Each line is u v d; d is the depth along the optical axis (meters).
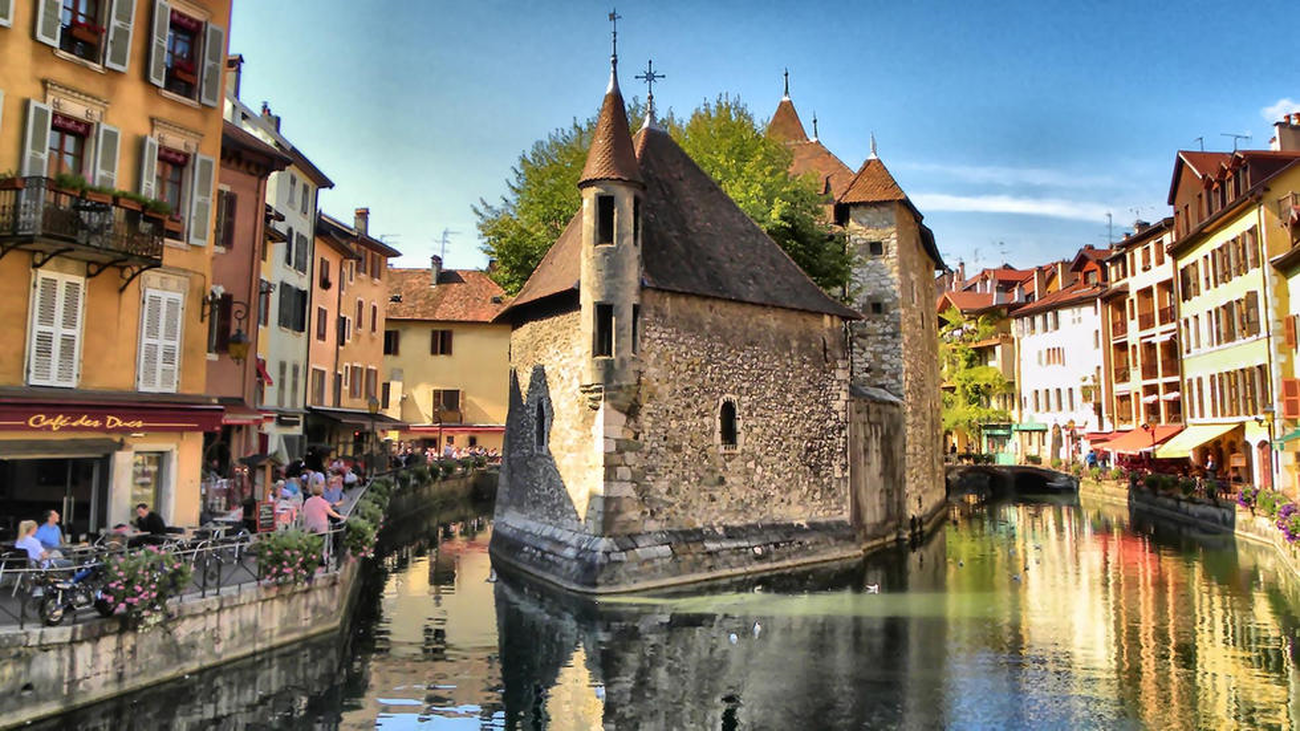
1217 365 36.31
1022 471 51.44
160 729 10.81
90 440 14.91
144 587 11.21
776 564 22.45
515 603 18.73
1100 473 45.75
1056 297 60.28
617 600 18.75
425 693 12.78
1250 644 15.56
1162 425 43.38
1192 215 39.28
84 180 14.53
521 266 34.06
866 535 26.64
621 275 20.16
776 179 31.19
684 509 21.12
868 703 12.48
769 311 23.56
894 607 18.42
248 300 23.62
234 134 23.19
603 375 20.03
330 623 15.13
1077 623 17.12
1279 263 30.34
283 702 12.15
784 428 23.67
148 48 16.75
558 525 21.84
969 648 15.27
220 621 12.77
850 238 32.50
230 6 18.61
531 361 24.48
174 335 17.03
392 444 45.22
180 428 16.20
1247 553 25.91
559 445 22.08
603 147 20.50
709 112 34.59
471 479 44.25
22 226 13.86
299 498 19.70
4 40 14.55
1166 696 12.72
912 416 31.97
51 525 12.95
